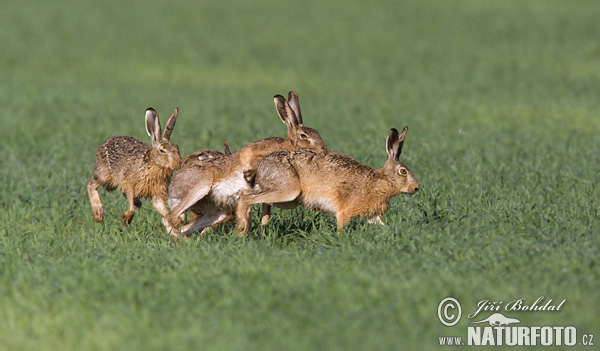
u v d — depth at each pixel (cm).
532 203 1361
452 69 3709
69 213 1451
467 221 1251
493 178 1594
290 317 902
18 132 2303
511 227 1211
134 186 1345
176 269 1077
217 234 1277
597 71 3553
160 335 873
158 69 3772
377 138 2077
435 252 1098
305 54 4194
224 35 4781
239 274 1031
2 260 1130
